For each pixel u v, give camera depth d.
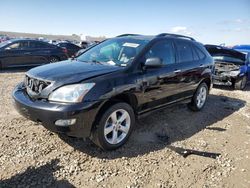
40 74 3.74
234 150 4.32
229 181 3.40
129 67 4.07
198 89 6.05
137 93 4.11
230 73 9.69
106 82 3.65
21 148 3.82
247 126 5.55
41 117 3.44
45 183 3.08
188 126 5.24
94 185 3.12
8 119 4.91
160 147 4.18
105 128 3.74
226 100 7.90
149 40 4.64
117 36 5.38
